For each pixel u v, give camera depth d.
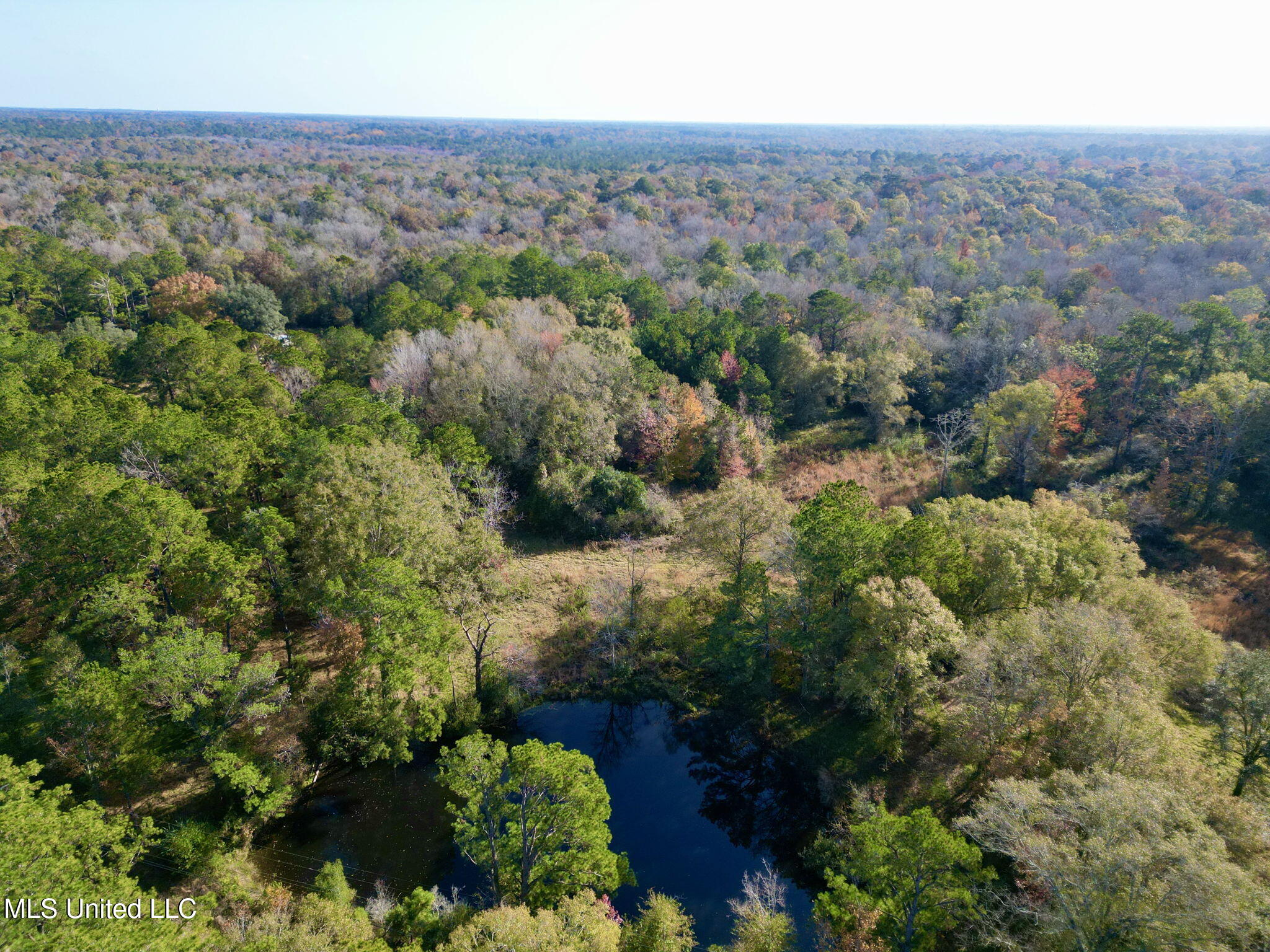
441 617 39.25
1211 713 35.38
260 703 33.28
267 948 22.88
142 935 20.48
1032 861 24.09
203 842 29.94
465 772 28.88
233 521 45.38
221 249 111.31
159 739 32.53
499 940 23.11
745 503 47.09
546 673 46.25
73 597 36.44
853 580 38.91
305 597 39.59
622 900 32.25
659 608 51.38
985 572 41.50
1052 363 76.44
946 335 88.12
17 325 77.69
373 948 23.17
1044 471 67.75
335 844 33.97
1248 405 57.16
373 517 40.56
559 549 59.47
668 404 70.62
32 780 30.81
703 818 37.12
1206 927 20.88
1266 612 49.31
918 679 36.94
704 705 44.38
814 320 90.19
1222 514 59.25
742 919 29.80
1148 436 66.50
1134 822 23.67
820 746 40.09
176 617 34.28
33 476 42.56
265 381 58.81
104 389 55.50
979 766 35.16
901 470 70.62
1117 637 33.16
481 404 63.81
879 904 26.34
